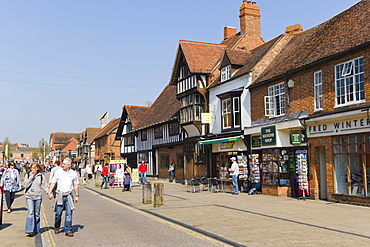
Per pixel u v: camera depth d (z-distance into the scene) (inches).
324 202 523.2
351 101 489.4
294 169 604.4
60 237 323.3
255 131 675.4
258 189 683.4
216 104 844.6
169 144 1104.2
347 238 297.1
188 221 397.7
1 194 377.7
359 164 479.8
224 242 297.6
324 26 655.1
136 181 995.9
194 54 943.7
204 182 748.6
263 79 677.3
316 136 548.4
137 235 329.4
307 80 572.4
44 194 828.6
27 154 5036.9
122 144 1642.5
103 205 574.2
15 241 308.8
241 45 954.7
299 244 280.5
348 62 495.8
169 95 1359.5
